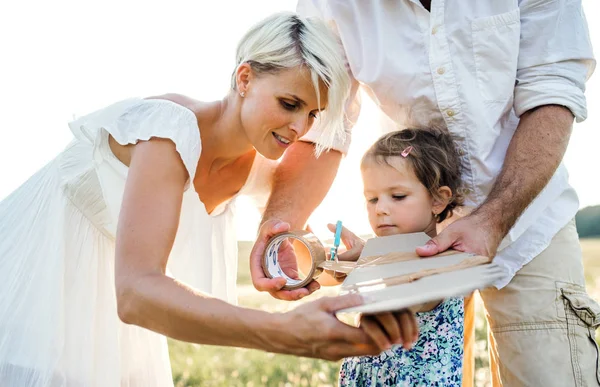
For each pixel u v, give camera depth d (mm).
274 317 1646
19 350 2156
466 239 2117
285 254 2445
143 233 1857
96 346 2275
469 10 2486
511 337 2650
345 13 2689
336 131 2715
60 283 2184
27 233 2307
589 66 2557
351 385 2508
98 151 2141
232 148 2400
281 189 2699
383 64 2619
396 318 1652
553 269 2602
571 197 2650
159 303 1726
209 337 1732
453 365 2348
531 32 2494
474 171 2604
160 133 1998
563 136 2408
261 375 4406
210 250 2279
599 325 2643
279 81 2199
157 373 2482
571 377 2566
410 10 2561
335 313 1589
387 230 2551
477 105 2525
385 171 2539
